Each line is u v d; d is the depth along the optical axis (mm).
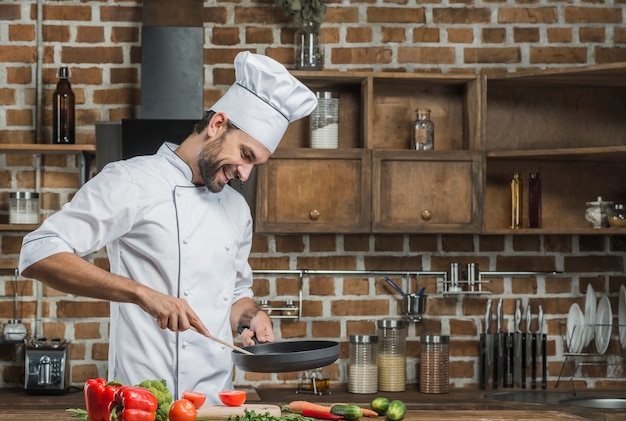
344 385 4227
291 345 2832
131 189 2693
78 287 2520
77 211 2619
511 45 4336
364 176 3975
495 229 4035
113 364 2809
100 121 4062
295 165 3947
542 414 2672
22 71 4176
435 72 4309
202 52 3971
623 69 3852
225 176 2787
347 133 4238
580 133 4309
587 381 4293
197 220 2811
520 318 4242
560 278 4332
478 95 4059
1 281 4133
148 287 2604
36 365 3852
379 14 4297
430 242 4293
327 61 4273
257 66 2760
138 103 4203
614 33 4363
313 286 4242
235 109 2771
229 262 2893
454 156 4016
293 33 4266
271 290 4230
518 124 4293
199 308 2803
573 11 4355
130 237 2754
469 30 4328
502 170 4297
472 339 4289
